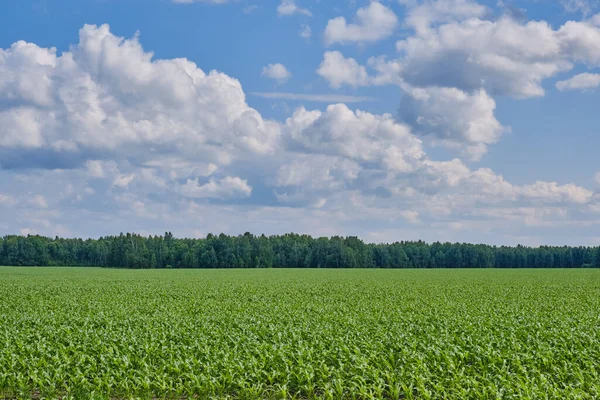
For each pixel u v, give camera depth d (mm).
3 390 15594
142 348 18938
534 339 20359
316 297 43594
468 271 127562
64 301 39906
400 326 24562
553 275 95938
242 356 17781
